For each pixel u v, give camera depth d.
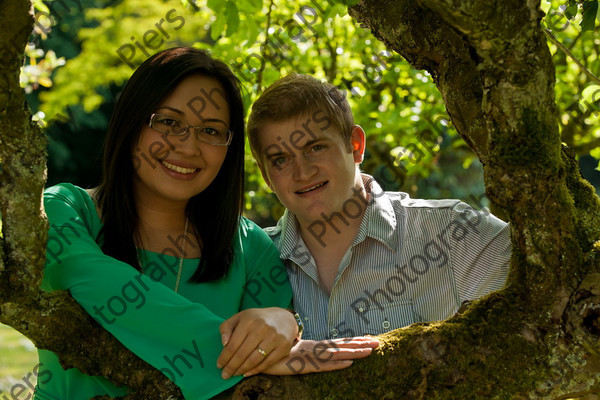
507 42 1.38
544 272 1.53
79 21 8.48
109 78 6.79
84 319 1.63
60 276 1.71
